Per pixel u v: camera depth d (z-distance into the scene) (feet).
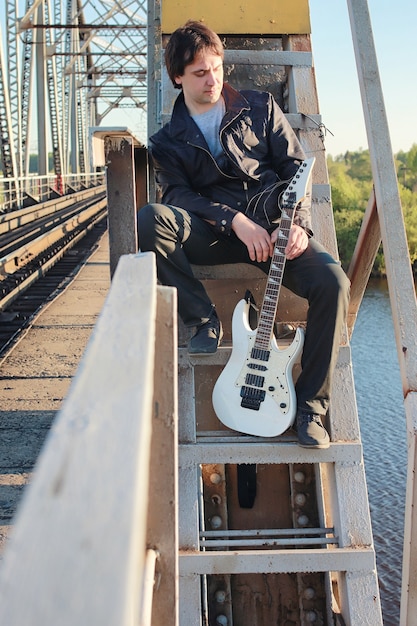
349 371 8.55
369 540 7.85
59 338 21.42
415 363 7.67
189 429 8.22
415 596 7.09
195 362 8.51
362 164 278.67
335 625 8.54
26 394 15.92
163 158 9.27
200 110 9.07
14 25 80.79
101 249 48.19
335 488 8.10
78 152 154.40
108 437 1.98
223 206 8.84
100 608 1.49
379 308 73.36
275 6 11.26
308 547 9.31
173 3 11.13
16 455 12.34
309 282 8.14
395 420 38.65
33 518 1.68
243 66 11.32
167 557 3.70
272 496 9.68
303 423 7.93
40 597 1.52
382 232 8.39
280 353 8.18
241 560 7.61
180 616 7.58
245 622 9.11
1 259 32.12
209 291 9.94
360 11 9.27
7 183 66.80
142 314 2.77
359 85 9.12
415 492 7.15
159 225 8.56
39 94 105.40
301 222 8.46
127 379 2.28
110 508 1.73
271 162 9.20
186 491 7.97
